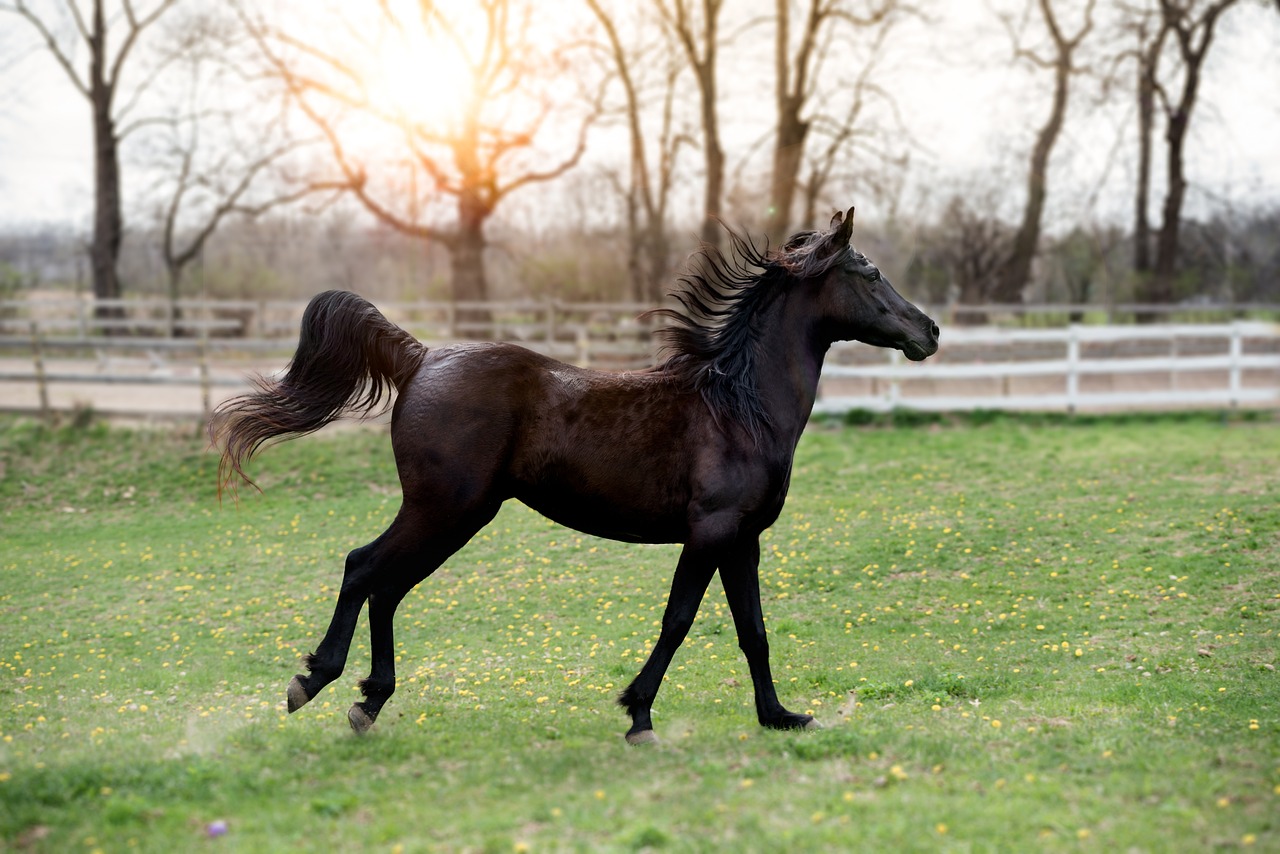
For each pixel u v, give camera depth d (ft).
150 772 16.35
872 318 20.65
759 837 13.62
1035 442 56.65
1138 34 104.63
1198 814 14.37
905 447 55.93
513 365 19.39
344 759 17.84
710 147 100.17
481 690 24.53
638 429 19.26
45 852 13.41
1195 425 61.31
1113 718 20.40
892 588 33.68
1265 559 33.30
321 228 120.78
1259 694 21.93
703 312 20.39
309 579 37.76
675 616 19.13
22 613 34.65
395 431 19.45
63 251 126.31
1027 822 14.15
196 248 115.03
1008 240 111.34
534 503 19.86
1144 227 112.37
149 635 31.91
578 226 113.60
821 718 21.56
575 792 15.70
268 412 20.04
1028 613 30.14
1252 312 100.01
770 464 19.62
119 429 58.65
